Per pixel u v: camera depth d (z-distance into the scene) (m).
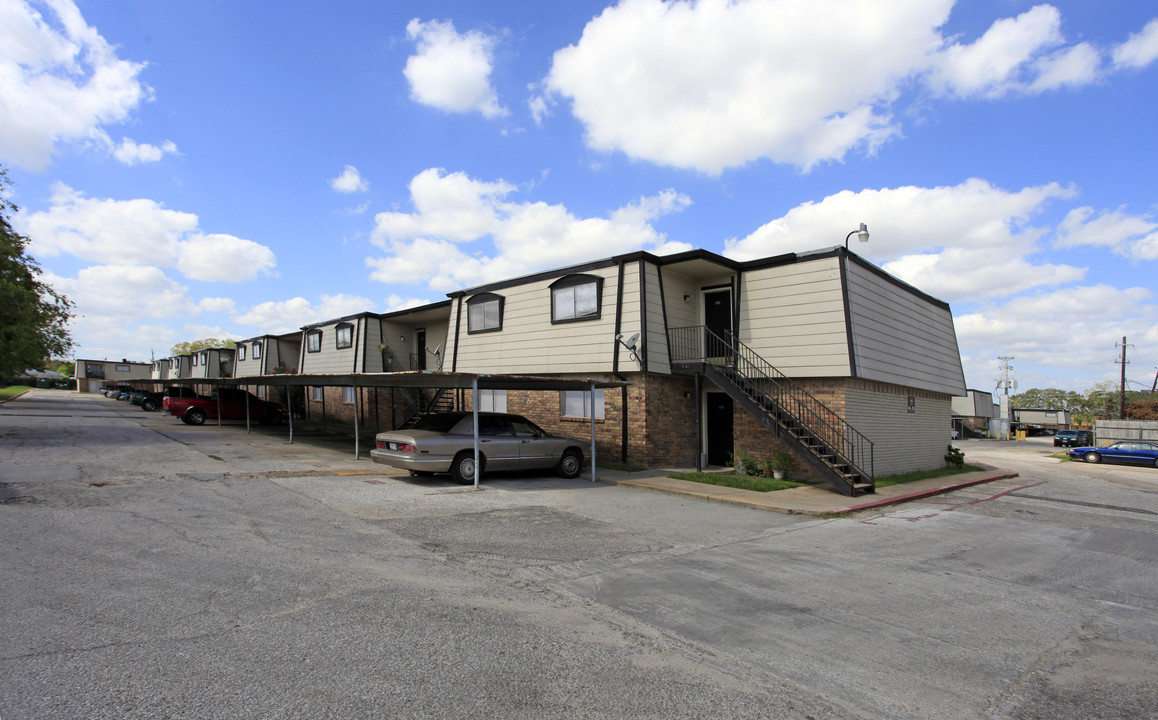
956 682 4.22
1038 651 4.87
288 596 5.26
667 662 4.33
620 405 16.62
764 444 16.08
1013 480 20.12
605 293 17.06
